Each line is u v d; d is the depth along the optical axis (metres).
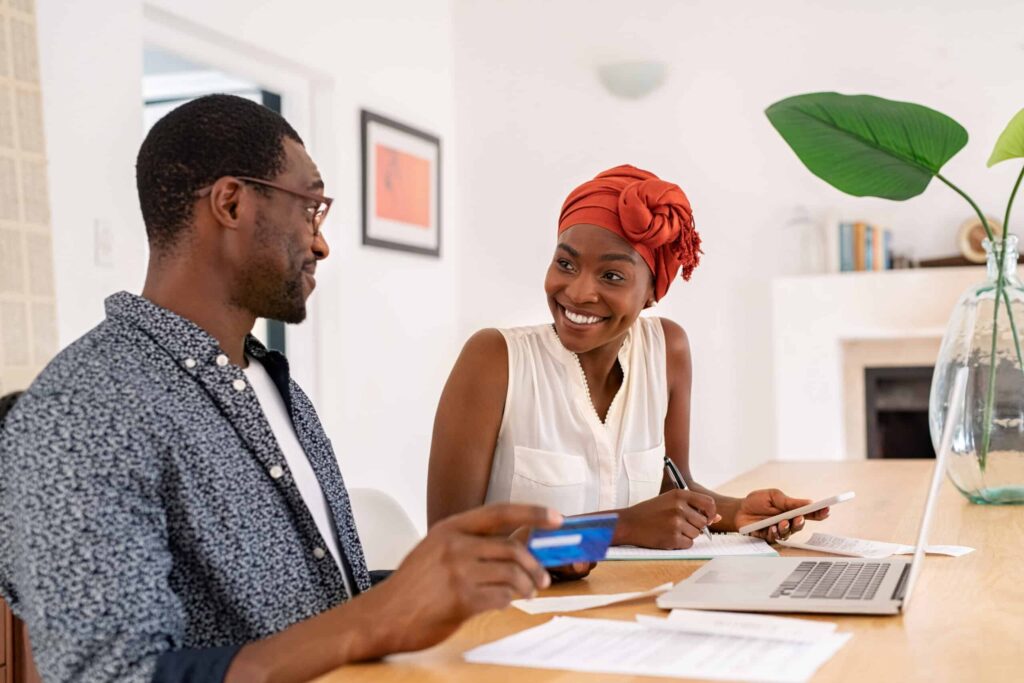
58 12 2.69
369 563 1.80
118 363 0.99
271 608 1.04
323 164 3.92
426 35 4.58
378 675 0.87
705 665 0.85
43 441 0.91
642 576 1.29
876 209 4.25
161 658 0.87
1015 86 4.10
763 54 4.40
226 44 3.45
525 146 4.73
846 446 4.31
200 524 1.00
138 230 2.95
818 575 1.17
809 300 4.23
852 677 0.82
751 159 4.41
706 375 4.45
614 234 1.56
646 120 4.56
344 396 3.95
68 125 2.71
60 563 0.88
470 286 4.79
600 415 1.73
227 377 1.06
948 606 1.07
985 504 1.77
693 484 1.82
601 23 4.62
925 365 4.18
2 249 2.38
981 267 4.04
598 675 0.84
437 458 1.65
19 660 1.98
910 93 4.23
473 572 0.88
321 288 3.89
